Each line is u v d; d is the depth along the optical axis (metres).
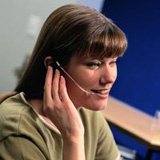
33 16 2.20
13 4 2.12
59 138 0.93
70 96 0.93
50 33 0.90
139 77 2.90
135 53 2.92
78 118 0.91
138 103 2.90
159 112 2.43
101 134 1.15
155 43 2.81
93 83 0.90
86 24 0.85
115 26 0.89
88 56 0.87
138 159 2.77
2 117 0.90
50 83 0.92
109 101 2.66
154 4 2.81
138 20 2.90
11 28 2.16
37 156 0.87
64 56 0.89
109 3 3.03
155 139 1.90
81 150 0.90
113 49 0.87
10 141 0.85
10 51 2.21
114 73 0.91
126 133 1.98
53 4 2.21
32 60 0.95
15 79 2.23
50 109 0.92
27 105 0.94
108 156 1.18
